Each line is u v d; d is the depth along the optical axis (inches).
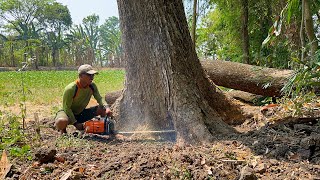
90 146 140.3
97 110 179.0
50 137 160.2
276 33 143.3
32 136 158.7
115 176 104.5
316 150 110.6
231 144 125.3
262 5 378.0
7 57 1243.2
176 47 158.7
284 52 283.6
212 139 133.1
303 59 163.2
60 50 1899.6
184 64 160.1
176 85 153.9
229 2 403.2
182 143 139.6
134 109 169.8
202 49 566.3
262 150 116.2
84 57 1635.1
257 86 247.4
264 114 185.5
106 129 162.1
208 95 171.9
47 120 198.4
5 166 111.0
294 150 112.8
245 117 181.8
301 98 167.3
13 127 160.4
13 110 282.2
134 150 129.8
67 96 166.2
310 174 96.7
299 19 254.7
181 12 164.7
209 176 97.6
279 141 121.7
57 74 962.7
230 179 95.7
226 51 476.7
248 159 109.0
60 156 120.2
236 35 419.8
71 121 167.9
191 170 102.3
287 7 145.5
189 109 148.0
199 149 121.5
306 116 149.7
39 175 106.2
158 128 161.6
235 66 258.2
